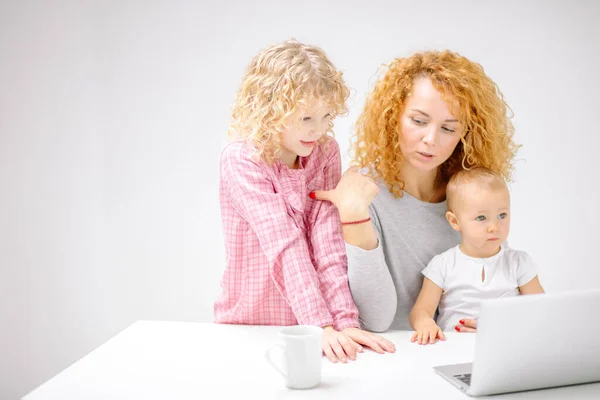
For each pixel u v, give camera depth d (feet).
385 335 4.32
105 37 7.33
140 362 3.71
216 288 7.39
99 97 7.39
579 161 7.32
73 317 7.59
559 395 3.26
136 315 7.52
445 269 4.80
